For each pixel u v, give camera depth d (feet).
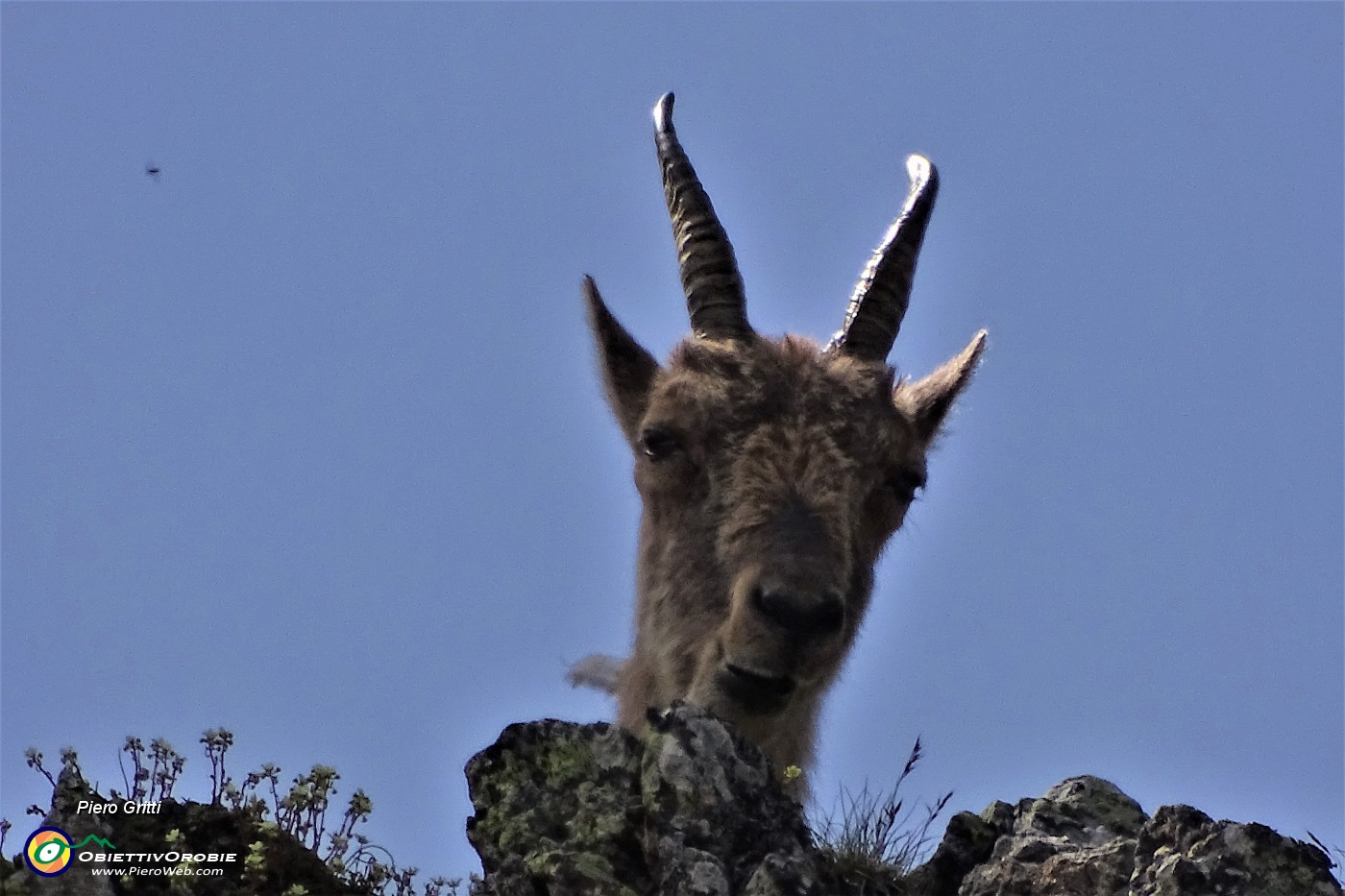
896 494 118.52
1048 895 100.27
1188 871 93.50
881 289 129.90
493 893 93.09
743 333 125.18
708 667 109.91
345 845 99.40
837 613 108.06
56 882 89.40
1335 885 94.07
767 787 93.81
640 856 92.12
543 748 95.96
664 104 134.92
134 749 99.96
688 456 115.55
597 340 127.75
